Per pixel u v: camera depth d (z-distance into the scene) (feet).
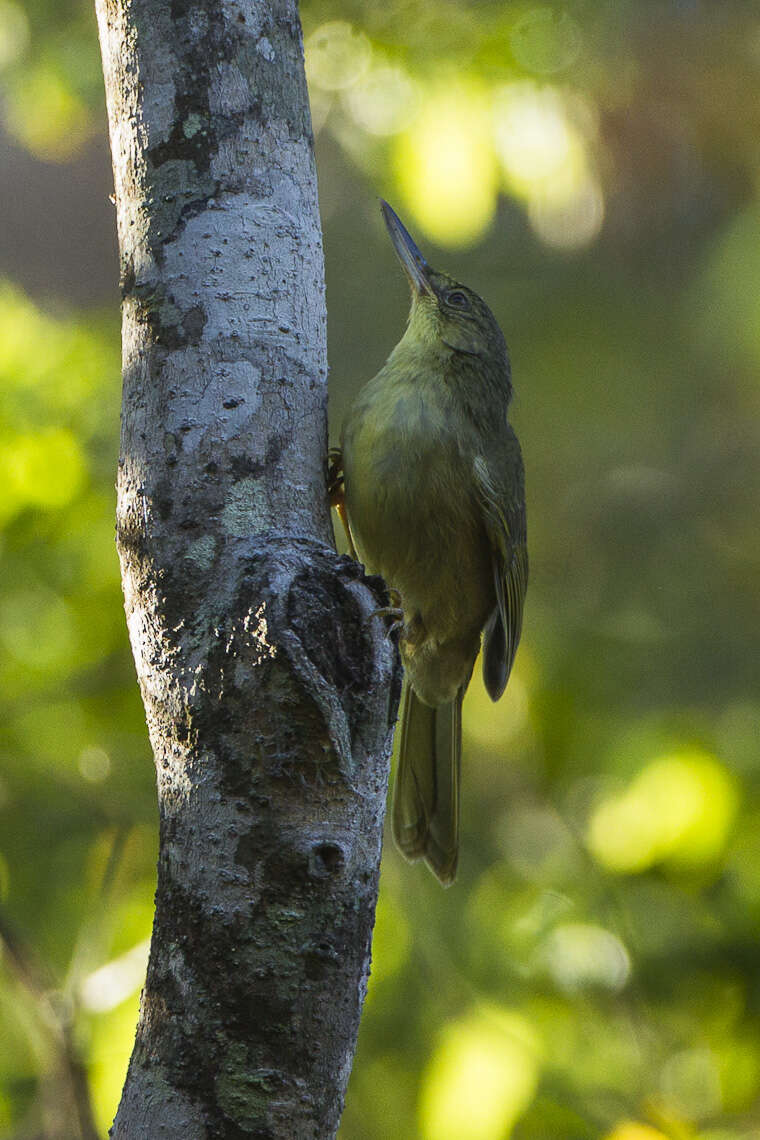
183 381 19.08
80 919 35.47
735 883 34.37
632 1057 33.86
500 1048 31.30
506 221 63.05
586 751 40.63
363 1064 36.83
